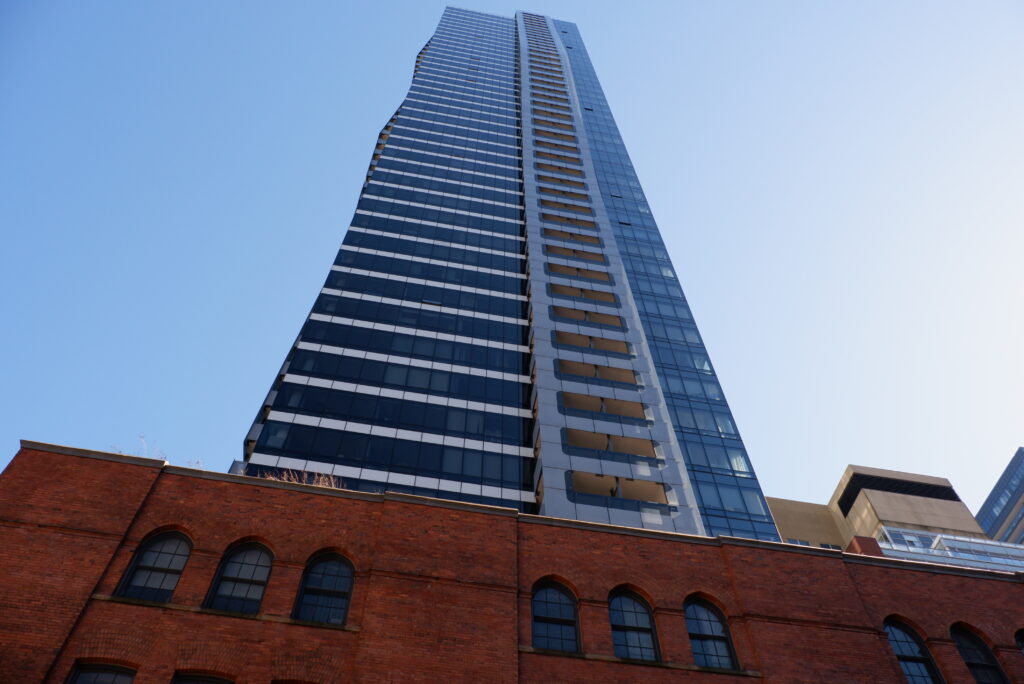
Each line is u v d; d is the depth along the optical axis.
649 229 67.44
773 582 19.53
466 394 44.00
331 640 16.02
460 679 15.65
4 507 16.56
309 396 40.56
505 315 51.62
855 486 72.56
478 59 104.38
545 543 19.27
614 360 48.50
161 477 18.41
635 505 37.28
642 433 42.69
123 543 16.81
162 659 15.02
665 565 19.53
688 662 17.56
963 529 67.75
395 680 15.30
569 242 60.94
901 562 21.17
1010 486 152.25
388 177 64.88
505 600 17.44
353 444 38.50
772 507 73.06
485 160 72.88
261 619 16.08
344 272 51.06
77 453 18.19
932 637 19.30
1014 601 20.69
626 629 18.19
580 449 40.22
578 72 105.81
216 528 17.62
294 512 18.42
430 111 82.19
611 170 77.31
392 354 45.25
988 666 19.19
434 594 17.11
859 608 19.36
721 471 41.47
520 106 88.00
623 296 55.69
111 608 15.58
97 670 14.80
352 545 18.00
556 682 16.39
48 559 15.93
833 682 17.48
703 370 50.06
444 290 52.28
